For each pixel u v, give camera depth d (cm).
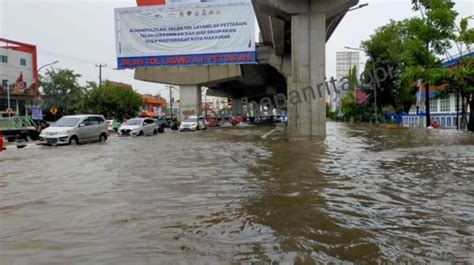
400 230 465
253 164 1041
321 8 2014
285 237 441
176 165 1051
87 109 5134
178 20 3334
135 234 462
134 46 3406
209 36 3306
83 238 451
